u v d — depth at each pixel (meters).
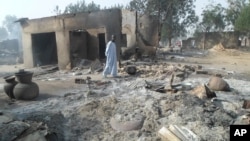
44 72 17.25
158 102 7.18
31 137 5.10
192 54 33.00
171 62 21.69
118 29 16.89
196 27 53.97
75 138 5.78
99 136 5.81
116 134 5.82
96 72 15.76
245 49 43.25
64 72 16.94
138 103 7.20
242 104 7.98
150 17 23.92
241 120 6.38
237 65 20.30
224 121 6.30
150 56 23.89
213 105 7.32
